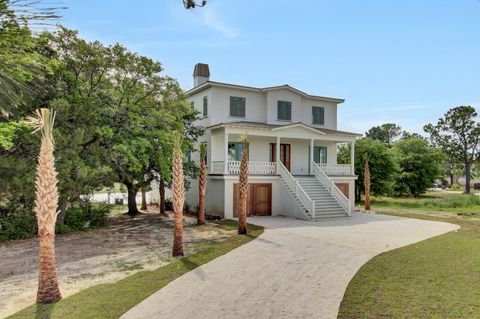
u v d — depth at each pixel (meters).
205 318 7.14
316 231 17.52
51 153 8.21
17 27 3.97
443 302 7.68
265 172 25.39
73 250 14.28
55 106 15.47
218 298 8.27
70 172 16.14
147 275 10.39
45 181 8.11
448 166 77.06
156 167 24.12
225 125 23.98
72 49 17.17
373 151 38.41
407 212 27.16
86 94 18.53
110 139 18.53
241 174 17.23
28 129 14.26
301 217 22.83
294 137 26.42
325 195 24.72
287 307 7.65
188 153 30.28
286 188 24.58
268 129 25.11
